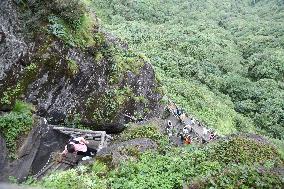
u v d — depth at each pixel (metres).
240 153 9.57
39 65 12.26
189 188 7.51
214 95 30.81
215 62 38.31
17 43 11.74
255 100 33.69
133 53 17.11
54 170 10.41
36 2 12.60
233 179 7.41
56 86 12.77
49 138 11.39
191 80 31.95
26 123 10.77
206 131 18.56
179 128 17.73
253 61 41.47
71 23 13.46
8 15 11.76
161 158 9.38
